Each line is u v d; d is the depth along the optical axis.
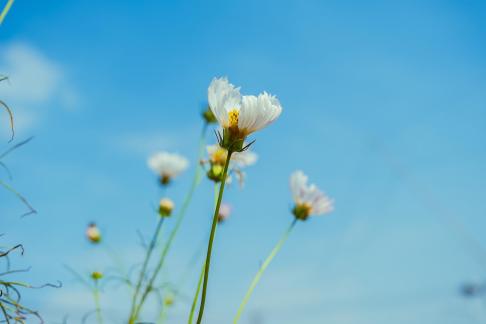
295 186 0.72
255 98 0.56
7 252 0.53
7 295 0.53
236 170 0.70
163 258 0.69
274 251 0.63
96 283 0.69
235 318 0.59
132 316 0.66
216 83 0.57
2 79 0.52
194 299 0.58
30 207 0.52
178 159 0.86
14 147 0.52
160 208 0.74
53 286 0.54
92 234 0.78
